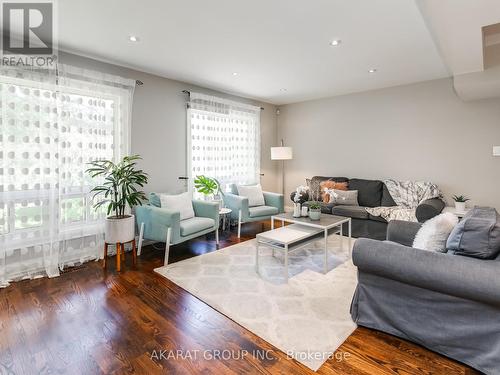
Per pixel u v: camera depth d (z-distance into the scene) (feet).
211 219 12.21
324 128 17.66
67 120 9.96
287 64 11.47
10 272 8.98
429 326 5.65
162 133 13.10
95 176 10.24
